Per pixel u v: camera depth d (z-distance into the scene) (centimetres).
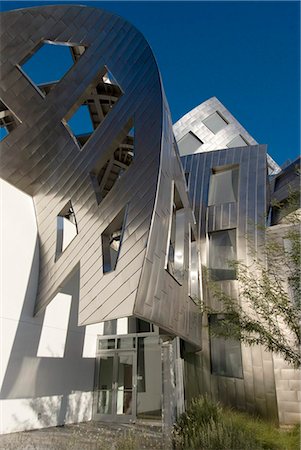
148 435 927
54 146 1300
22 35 1355
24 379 1056
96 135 1212
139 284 803
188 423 833
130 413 1288
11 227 1175
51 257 1191
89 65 1311
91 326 1450
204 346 1370
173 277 1020
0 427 946
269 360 1251
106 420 1308
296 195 1142
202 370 1352
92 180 1152
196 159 1933
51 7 1402
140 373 1341
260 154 1788
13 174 1259
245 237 1509
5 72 1329
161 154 961
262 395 1217
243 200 1644
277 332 877
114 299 846
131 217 941
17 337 1066
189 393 1334
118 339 1436
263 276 1011
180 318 1071
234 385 1277
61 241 1216
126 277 845
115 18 1328
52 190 1271
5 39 1357
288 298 919
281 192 1838
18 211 1229
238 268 1202
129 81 1196
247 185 1689
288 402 1174
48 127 1314
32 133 1316
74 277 1391
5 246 1127
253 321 921
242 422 909
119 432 1002
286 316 859
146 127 1052
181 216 1305
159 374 1298
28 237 1233
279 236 1387
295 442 798
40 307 1132
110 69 1265
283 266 1106
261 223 1513
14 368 1030
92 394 1379
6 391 987
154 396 1281
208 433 713
